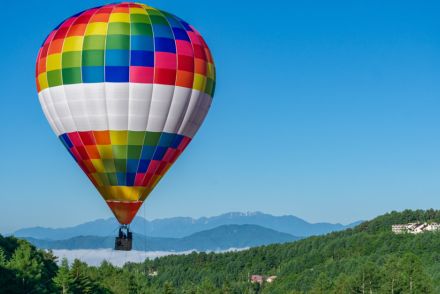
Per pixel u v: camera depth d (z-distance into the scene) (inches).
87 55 1979.6
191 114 2081.7
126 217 2079.2
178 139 2089.1
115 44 1974.7
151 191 2110.0
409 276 5964.6
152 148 2043.6
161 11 2091.5
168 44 2007.9
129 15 2021.4
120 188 2062.0
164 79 1994.3
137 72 1972.2
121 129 2005.4
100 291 5009.8
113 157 2030.0
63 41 2015.3
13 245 5260.8
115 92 1975.9
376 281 6087.6
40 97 2106.3
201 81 2070.6
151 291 6638.8
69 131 2049.7
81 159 2074.3
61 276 4330.7
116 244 2058.3
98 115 1996.8
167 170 2126.0
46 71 2047.2
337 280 6742.1
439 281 6476.4
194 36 2084.2
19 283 3742.6
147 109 2000.5
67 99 2011.6
